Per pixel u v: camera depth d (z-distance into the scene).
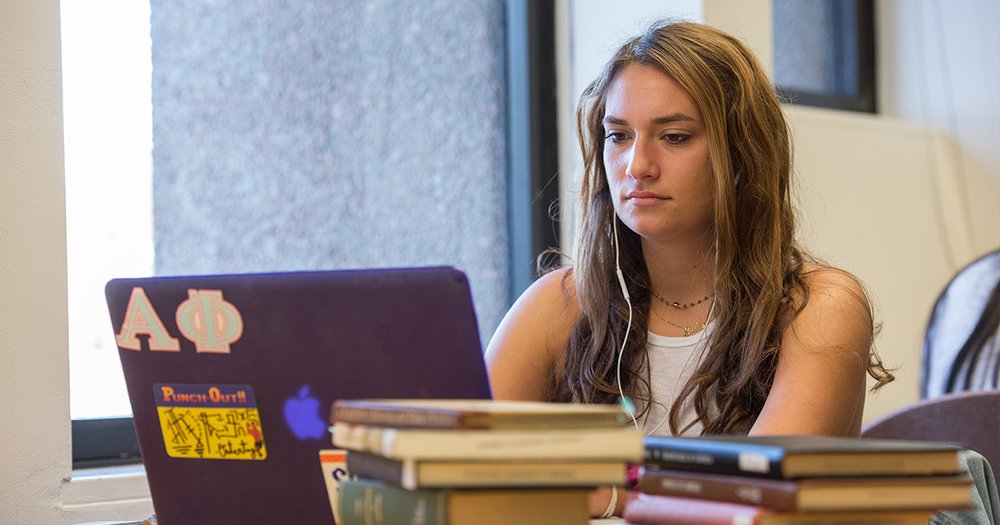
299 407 1.38
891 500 1.13
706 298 2.09
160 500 1.52
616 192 2.02
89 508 2.41
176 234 3.04
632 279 2.14
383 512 1.16
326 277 1.34
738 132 2.01
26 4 2.35
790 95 4.01
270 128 3.25
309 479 1.39
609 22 3.57
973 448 2.81
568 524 1.13
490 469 1.09
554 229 3.68
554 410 1.13
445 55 3.61
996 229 4.26
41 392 2.35
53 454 2.36
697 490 1.18
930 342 3.79
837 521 1.12
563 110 3.70
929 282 4.23
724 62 2.01
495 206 3.70
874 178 4.08
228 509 1.46
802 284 2.01
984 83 4.29
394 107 3.50
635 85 1.98
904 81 4.50
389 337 1.32
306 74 3.32
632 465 1.69
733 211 1.98
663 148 1.97
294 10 3.30
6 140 2.32
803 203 3.82
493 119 3.71
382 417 1.16
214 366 1.42
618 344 2.11
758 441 1.22
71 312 2.77
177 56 3.05
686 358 2.06
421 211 3.54
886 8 4.48
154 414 1.49
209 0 3.12
